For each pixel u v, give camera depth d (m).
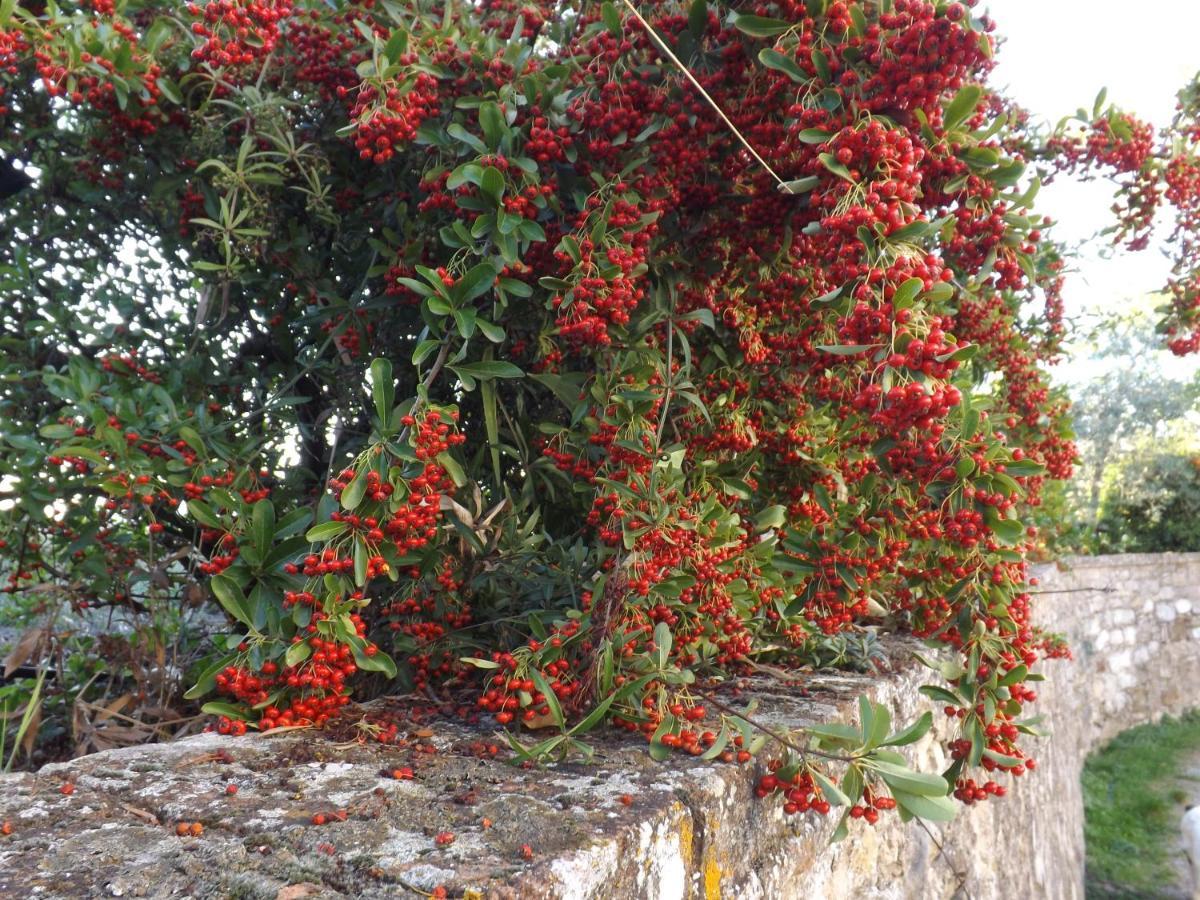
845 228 1.60
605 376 2.13
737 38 1.95
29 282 2.56
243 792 1.37
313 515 1.93
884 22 1.68
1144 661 9.96
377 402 1.75
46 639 2.25
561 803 1.40
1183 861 6.49
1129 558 9.55
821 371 2.50
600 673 1.82
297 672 1.75
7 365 2.52
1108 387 15.29
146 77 2.16
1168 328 2.71
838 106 1.74
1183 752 8.79
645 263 2.05
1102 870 6.42
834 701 2.26
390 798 1.37
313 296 2.58
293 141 2.34
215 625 2.71
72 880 1.04
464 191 2.08
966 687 1.99
